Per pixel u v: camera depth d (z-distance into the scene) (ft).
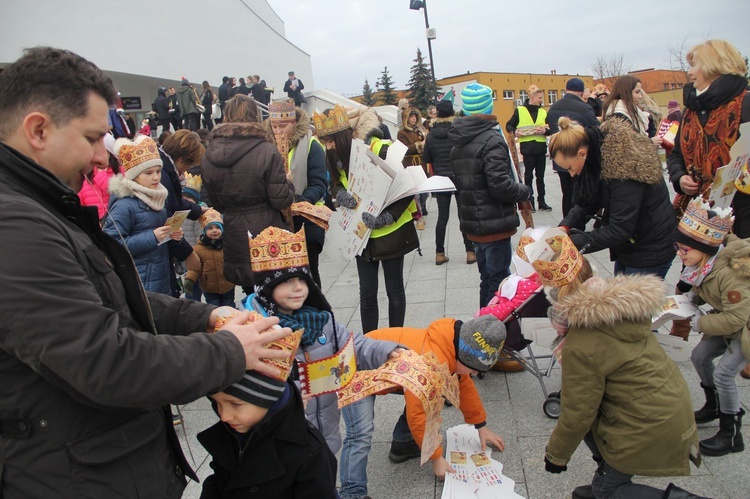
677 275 17.39
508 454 10.03
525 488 9.12
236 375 4.62
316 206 14.60
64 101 4.29
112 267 4.84
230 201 12.64
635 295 7.04
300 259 7.57
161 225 12.00
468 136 13.91
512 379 12.67
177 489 5.08
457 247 24.86
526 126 28.40
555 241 8.05
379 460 10.33
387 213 12.76
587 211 12.01
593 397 7.34
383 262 13.38
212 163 12.48
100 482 4.39
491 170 13.51
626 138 10.36
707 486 8.78
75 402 4.31
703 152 12.27
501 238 14.29
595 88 32.63
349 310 18.22
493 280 14.73
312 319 7.68
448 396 8.08
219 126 12.60
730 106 11.64
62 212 4.55
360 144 12.76
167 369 4.20
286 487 5.59
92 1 62.85
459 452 9.95
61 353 3.88
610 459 7.48
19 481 4.23
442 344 8.79
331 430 8.43
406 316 17.06
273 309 7.68
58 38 58.95
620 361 7.17
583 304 7.20
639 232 11.03
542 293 10.84
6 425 4.21
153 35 71.15
